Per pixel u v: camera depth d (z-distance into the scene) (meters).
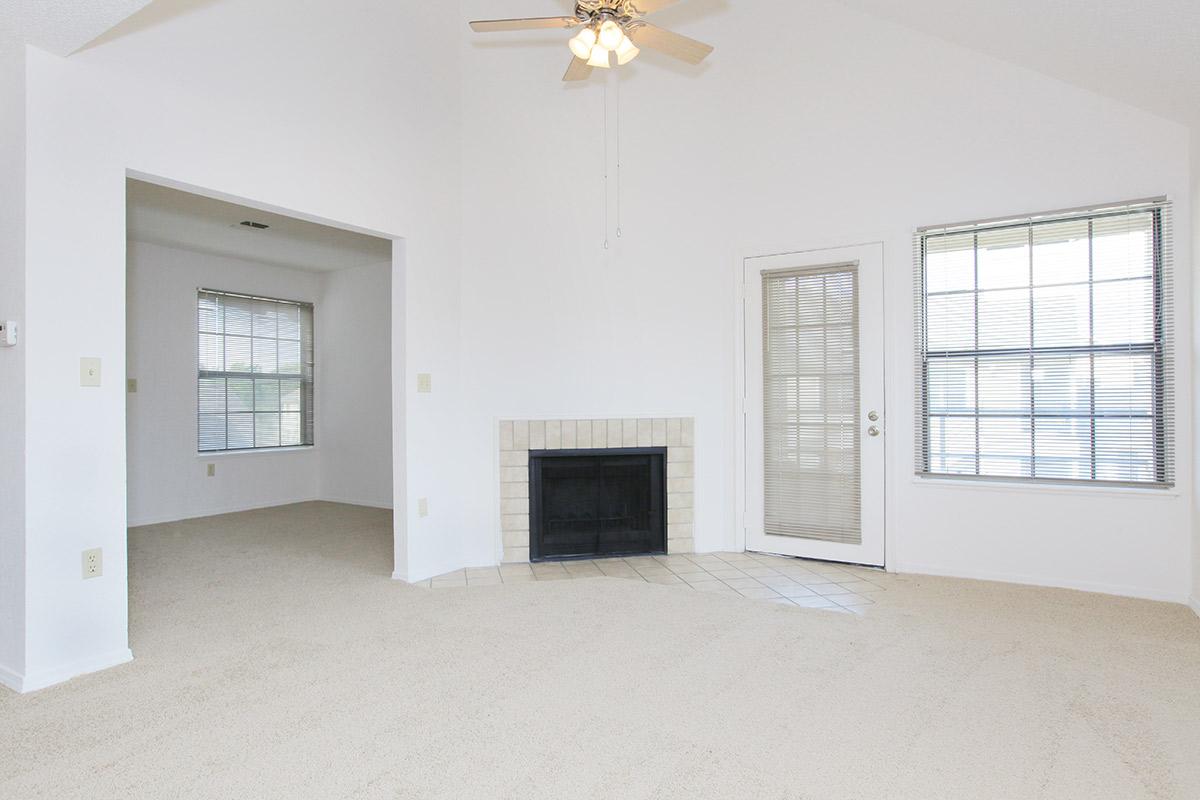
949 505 3.79
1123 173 3.36
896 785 1.73
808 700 2.23
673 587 3.60
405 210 3.77
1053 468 3.57
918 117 3.85
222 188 2.90
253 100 3.02
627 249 4.39
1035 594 3.41
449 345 4.04
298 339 6.76
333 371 6.75
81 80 2.45
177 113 2.74
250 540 4.84
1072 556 3.50
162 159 2.69
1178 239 3.24
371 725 2.07
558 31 4.32
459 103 4.13
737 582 3.70
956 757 1.87
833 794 1.70
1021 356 3.63
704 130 4.41
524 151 4.27
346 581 3.75
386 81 3.66
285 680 2.41
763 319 4.30
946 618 3.05
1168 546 3.29
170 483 5.71
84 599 2.48
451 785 1.74
